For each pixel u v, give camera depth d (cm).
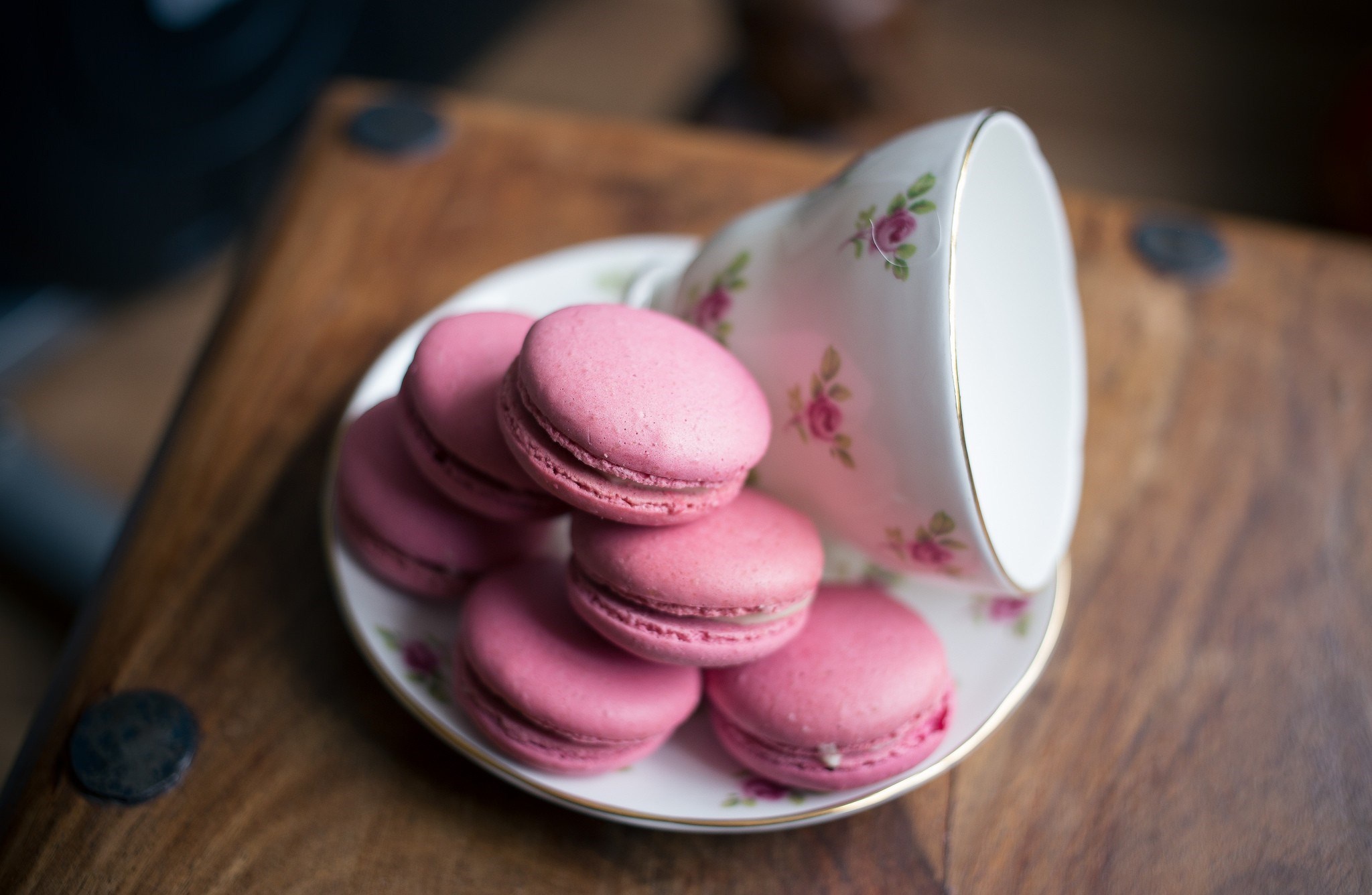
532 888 29
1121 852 30
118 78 54
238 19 59
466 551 30
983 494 30
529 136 43
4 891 28
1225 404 38
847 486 30
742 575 28
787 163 44
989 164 31
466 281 39
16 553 57
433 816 30
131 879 29
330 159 42
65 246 62
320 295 39
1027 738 32
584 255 37
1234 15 98
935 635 30
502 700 29
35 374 68
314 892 29
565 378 27
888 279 28
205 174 65
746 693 29
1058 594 32
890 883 30
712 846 30
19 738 53
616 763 29
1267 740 32
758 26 67
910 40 69
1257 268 42
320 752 30
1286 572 35
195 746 30
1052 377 33
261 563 33
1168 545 35
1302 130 89
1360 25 96
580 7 95
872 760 29
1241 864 30
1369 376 39
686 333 29
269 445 35
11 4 48
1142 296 41
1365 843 31
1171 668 33
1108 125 89
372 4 69
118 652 31
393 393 34
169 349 70
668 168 43
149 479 36
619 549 28
